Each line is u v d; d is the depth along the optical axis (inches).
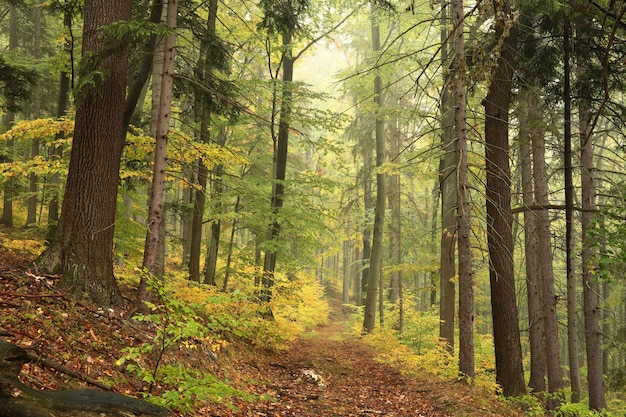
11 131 358.9
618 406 592.1
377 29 819.4
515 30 408.2
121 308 292.2
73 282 276.4
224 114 460.1
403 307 722.2
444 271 612.7
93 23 297.7
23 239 474.3
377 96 772.0
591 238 312.5
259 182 649.0
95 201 291.3
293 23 466.0
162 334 195.5
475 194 673.6
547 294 506.9
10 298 229.0
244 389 313.3
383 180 786.2
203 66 466.0
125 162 434.9
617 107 442.9
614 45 404.8
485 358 609.6
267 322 478.3
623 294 829.8
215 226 613.6
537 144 492.4
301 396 340.5
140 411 134.8
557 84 480.1
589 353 469.4
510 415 325.1
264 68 893.8
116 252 458.6
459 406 313.1
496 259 408.5
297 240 652.1
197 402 204.4
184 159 409.7
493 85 415.5
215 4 470.3
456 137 377.4
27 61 598.2
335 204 1178.6
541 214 514.0
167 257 924.0
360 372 479.5
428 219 1179.3
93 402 127.9
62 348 208.7
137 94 346.6
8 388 111.4
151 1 436.5
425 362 476.4
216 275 738.2
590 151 500.1
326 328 1077.1
